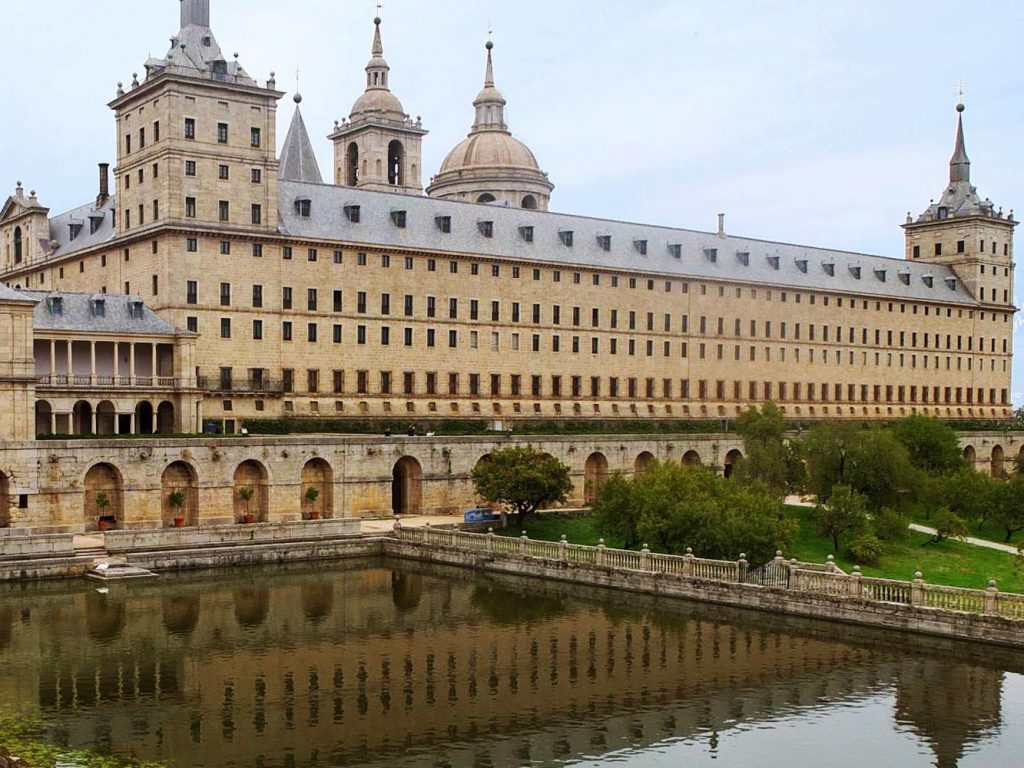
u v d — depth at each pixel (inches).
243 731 1691.7
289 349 4281.5
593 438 4264.3
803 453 3740.2
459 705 1841.8
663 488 3011.8
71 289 4756.4
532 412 4977.9
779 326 5984.3
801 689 1941.4
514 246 4987.7
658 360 5462.6
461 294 4766.2
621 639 2299.5
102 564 2856.8
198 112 4089.6
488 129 6919.3
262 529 3238.2
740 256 5930.1
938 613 2267.5
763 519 2797.7
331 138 6358.3
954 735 1708.9
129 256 4281.5
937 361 6830.7
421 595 2758.4
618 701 1870.1
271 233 4222.4
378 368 4517.7
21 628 2315.5
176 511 3371.1
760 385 5890.8
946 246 7170.3
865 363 6412.4
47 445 3068.4
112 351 3816.4
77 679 1956.2
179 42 4175.7
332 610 2564.0
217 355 4104.3
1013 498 3577.8
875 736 1704.0
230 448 3422.7
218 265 4114.2
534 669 2065.7
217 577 2945.4
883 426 4468.5
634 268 5329.7
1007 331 7283.5
